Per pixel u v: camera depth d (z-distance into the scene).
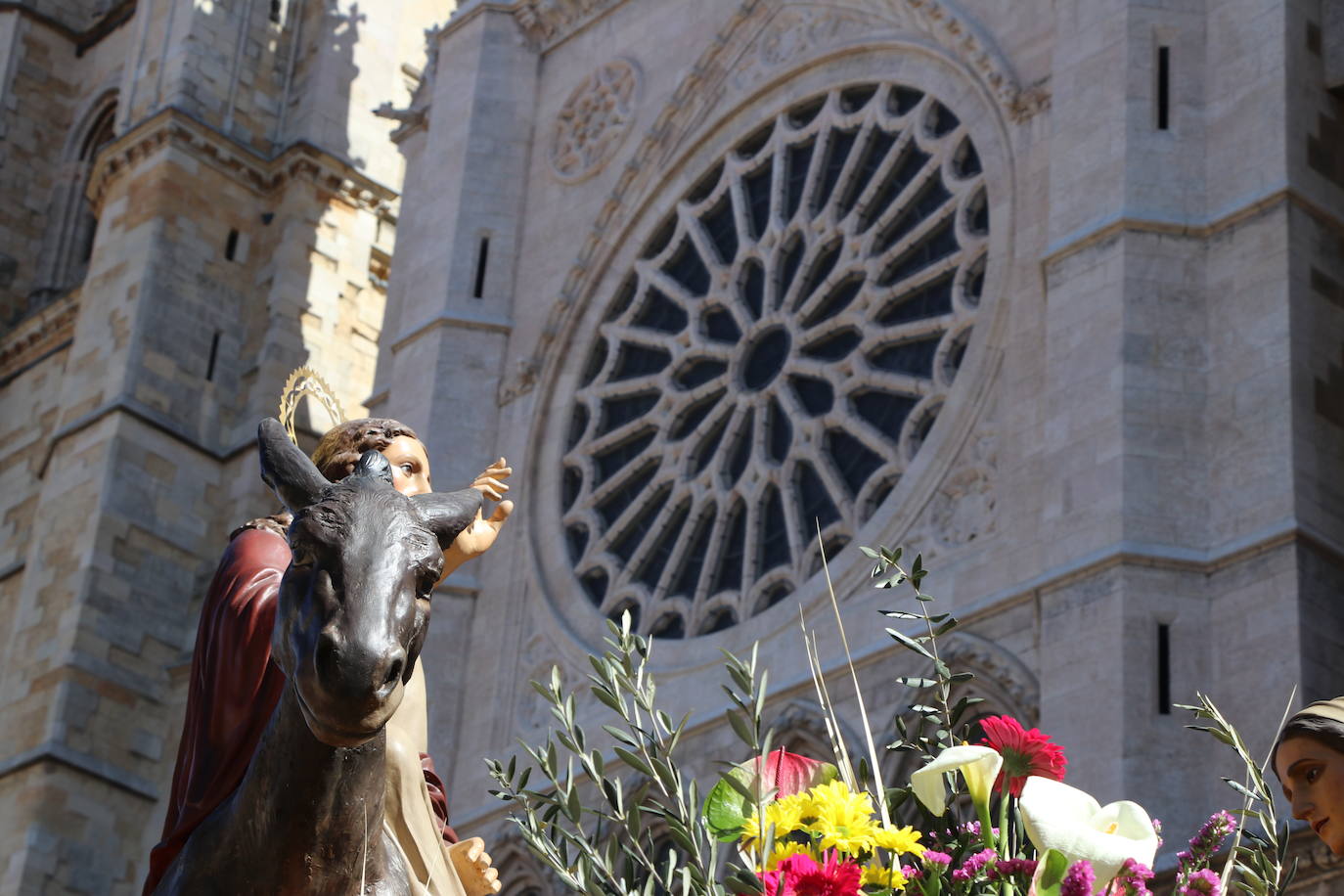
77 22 49.16
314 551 4.45
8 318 45.66
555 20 33.94
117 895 34.53
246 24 41.84
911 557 25.03
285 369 38.97
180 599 37.09
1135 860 4.77
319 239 40.28
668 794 5.64
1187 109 24.47
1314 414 22.27
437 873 5.34
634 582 28.56
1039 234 25.75
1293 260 22.91
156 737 36.00
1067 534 22.53
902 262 28.12
